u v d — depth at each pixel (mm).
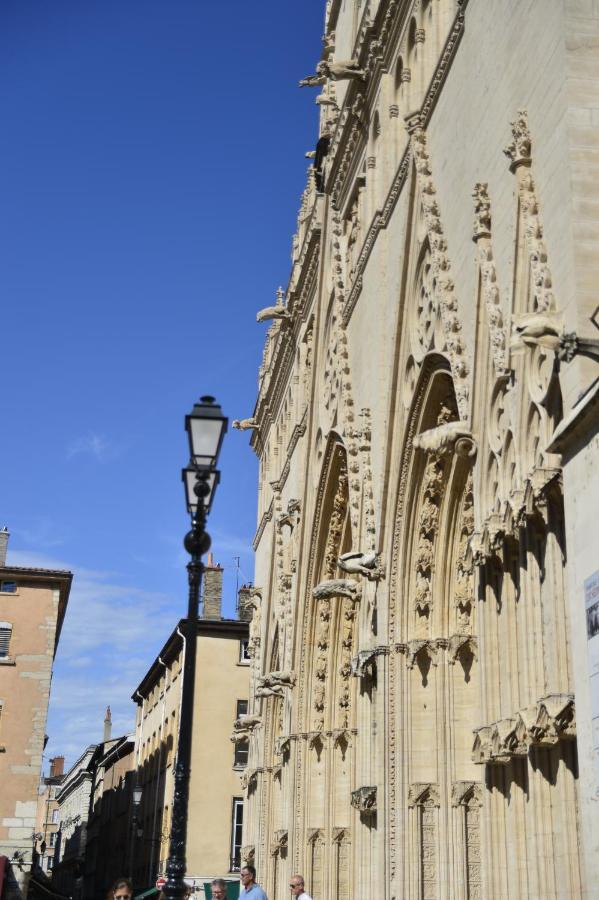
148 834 74312
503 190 19906
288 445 47125
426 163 25641
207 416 16281
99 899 96750
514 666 18516
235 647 65562
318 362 40062
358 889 28891
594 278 15898
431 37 28594
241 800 62344
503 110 20141
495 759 18719
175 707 67625
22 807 53219
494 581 19812
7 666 55719
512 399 18719
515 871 18250
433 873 25297
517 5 19578
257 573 58062
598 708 13656
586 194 16312
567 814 16203
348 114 35531
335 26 42969
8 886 51406
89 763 117875
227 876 60188
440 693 26000
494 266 20125
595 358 15156
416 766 26109
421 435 21906
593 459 14281
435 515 26703
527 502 17141
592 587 14023
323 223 40469
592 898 13570
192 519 16109
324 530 38656
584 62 17047
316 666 38562
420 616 26953
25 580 57375
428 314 25781
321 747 38094
